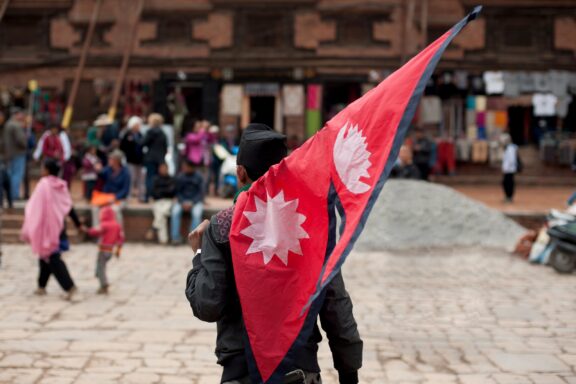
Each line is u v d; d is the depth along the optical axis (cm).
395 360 675
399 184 1549
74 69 2422
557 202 1931
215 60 2378
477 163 2409
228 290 298
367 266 1252
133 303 926
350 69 2367
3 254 1384
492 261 1309
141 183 1780
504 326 814
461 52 2381
